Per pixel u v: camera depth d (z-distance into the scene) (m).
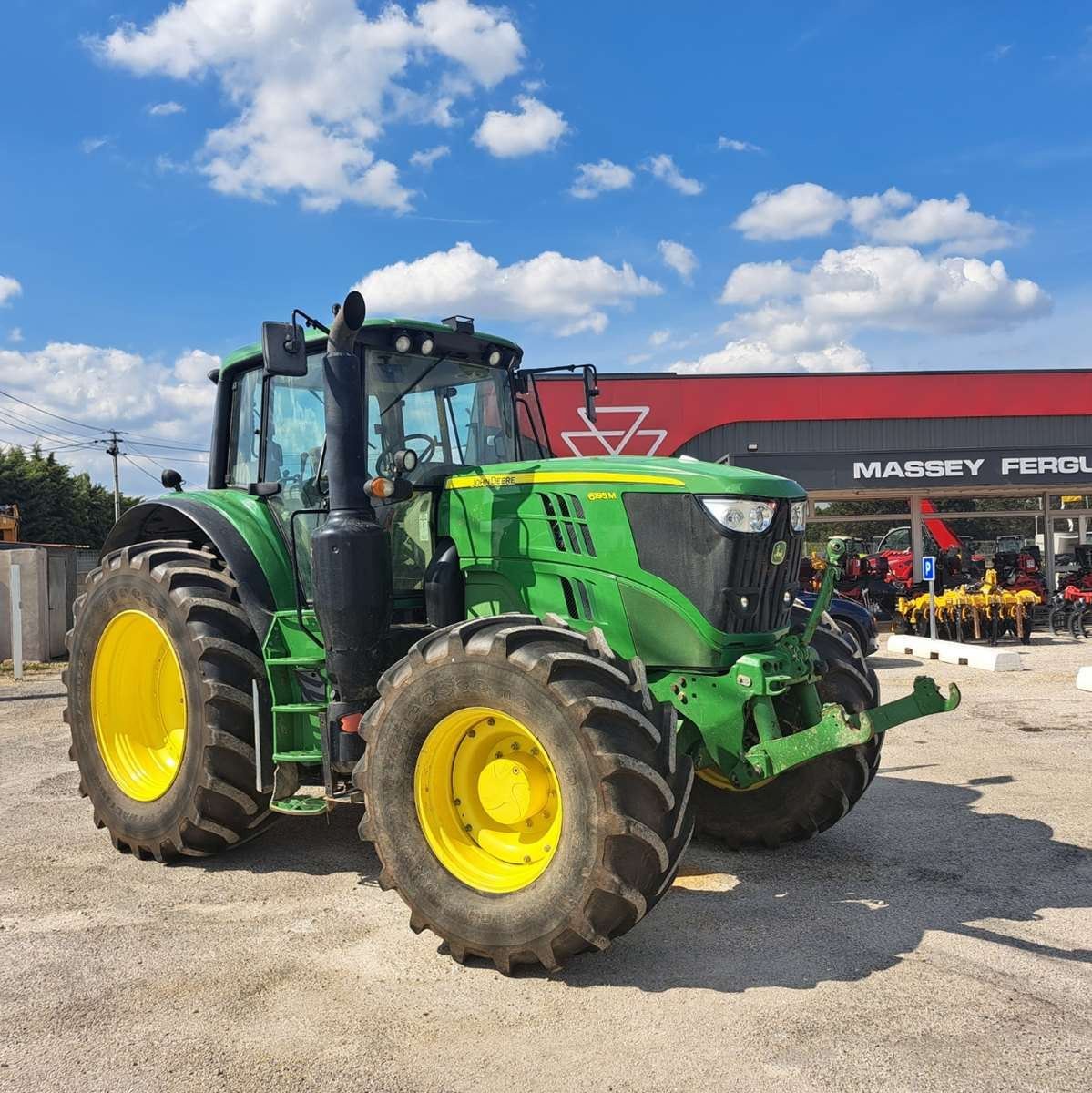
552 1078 2.79
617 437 16.98
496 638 3.51
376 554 4.22
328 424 4.26
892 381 17.64
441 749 3.72
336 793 4.25
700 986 3.37
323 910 4.18
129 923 4.04
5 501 46.56
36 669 12.80
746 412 17.33
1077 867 4.57
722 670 3.96
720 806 5.02
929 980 3.39
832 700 4.86
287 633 4.64
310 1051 2.97
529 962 3.45
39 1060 2.93
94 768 5.16
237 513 4.96
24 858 4.95
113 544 5.78
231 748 4.57
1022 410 17.83
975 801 5.79
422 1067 2.87
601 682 3.40
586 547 4.15
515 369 5.45
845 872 4.60
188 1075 2.84
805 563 13.08
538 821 3.67
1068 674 11.04
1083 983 3.36
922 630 15.84
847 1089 2.70
